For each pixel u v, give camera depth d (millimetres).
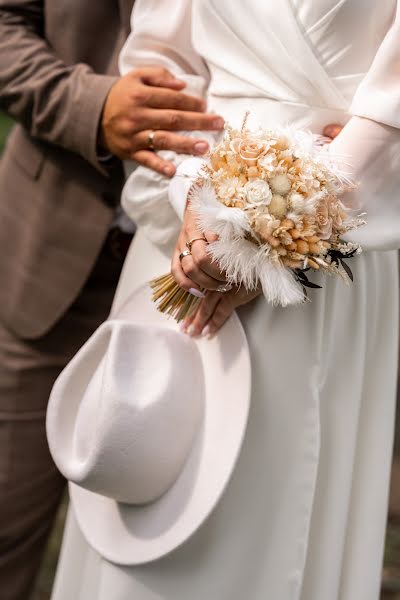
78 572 1960
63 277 2170
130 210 1848
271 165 1455
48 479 2385
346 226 1516
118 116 1855
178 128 1786
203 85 1872
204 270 1538
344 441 1737
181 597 1690
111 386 1567
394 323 1840
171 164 1758
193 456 1669
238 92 1699
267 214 1441
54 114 1996
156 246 1854
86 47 2102
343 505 1746
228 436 1622
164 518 1669
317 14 1567
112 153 1938
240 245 1470
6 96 2064
